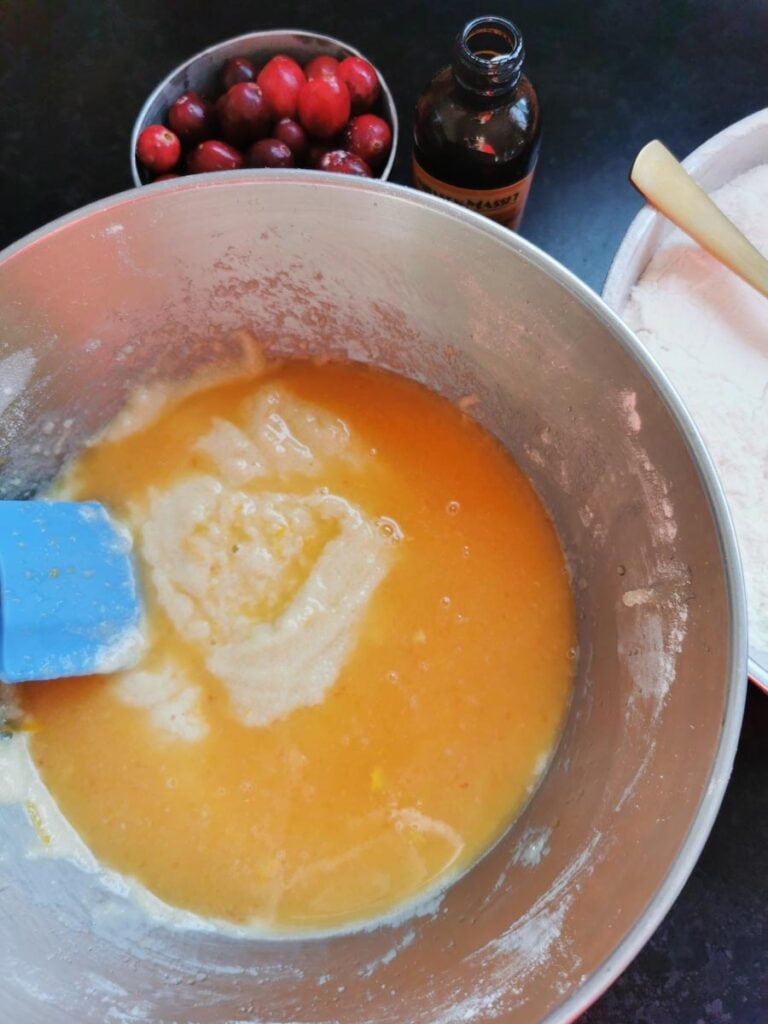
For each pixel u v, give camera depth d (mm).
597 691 268
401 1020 232
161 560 284
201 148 299
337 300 276
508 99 264
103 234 243
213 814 266
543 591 283
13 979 231
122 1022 236
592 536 275
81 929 253
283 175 234
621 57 336
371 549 284
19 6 338
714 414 284
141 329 278
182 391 302
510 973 231
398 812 266
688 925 267
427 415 299
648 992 262
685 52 336
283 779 267
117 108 332
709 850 272
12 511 260
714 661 218
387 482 292
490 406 287
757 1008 260
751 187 306
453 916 255
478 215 232
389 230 246
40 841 265
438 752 269
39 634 256
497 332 260
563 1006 198
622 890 219
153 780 268
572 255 321
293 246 258
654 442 235
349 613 278
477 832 266
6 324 251
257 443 295
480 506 290
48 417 284
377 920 260
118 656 272
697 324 293
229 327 289
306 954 256
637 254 279
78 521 274
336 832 265
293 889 262
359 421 298
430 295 262
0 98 332
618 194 326
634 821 229
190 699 273
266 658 273
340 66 305
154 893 262
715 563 220
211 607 279
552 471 282
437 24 338
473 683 274
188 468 294
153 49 337
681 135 331
